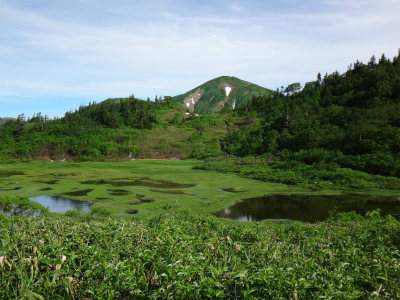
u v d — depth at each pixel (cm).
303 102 9775
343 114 6556
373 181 3550
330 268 671
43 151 8181
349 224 1507
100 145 8262
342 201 2877
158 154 8412
